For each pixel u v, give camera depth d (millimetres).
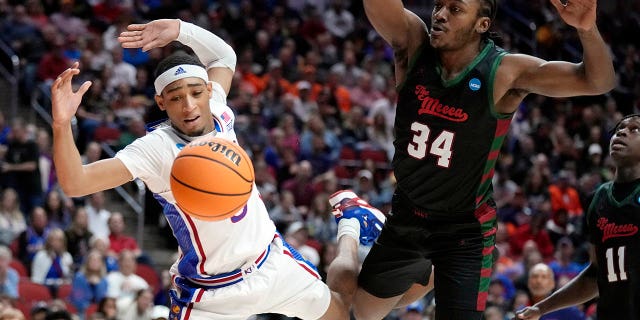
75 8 19109
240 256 5141
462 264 5535
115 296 11445
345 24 22109
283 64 19375
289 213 14375
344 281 5883
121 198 15242
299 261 5516
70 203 13539
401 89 5387
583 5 4562
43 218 12789
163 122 5289
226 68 5809
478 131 5215
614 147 5863
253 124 16438
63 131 4492
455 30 5121
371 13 5273
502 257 14383
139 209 14773
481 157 5289
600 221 5902
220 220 4609
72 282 11695
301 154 16609
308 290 5477
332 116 18000
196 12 19828
